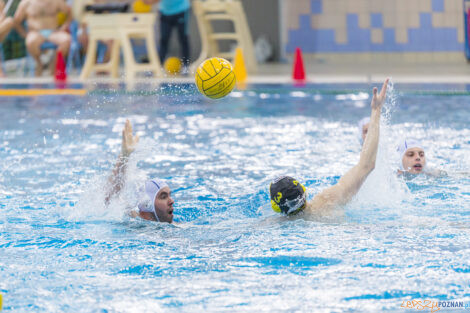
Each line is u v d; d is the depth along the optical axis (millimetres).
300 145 24016
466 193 16406
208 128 28359
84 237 13070
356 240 12219
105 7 48281
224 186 18141
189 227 13758
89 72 49094
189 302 9453
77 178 19109
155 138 25922
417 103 34062
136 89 37719
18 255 11930
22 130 27406
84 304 9484
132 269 11023
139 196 14273
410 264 10797
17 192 17438
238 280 10312
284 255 11484
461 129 26078
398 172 18359
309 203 13953
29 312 9227
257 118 31078
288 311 9039
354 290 9734
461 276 10188
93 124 29297
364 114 31375
